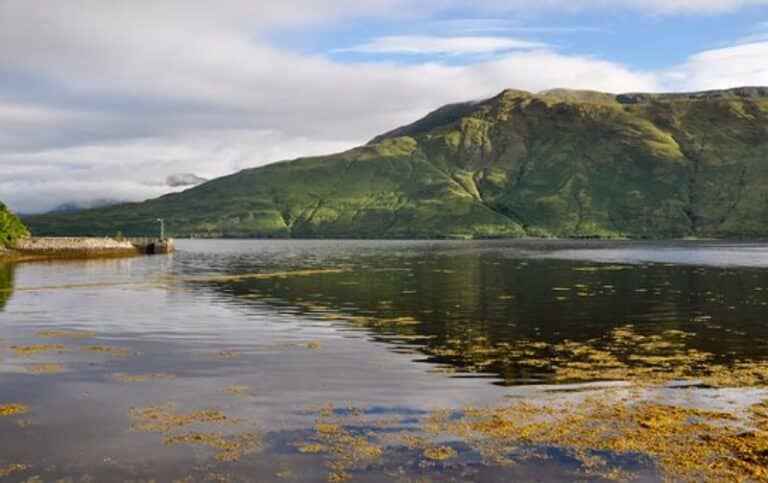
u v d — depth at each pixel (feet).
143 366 121.29
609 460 74.33
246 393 101.96
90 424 86.99
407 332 161.27
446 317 188.34
